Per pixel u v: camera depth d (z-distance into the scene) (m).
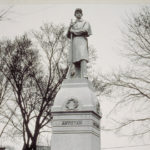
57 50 33.19
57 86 31.59
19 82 31.84
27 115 30.80
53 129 17.48
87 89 18.03
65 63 33.06
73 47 19.38
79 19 19.78
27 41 32.75
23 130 30.27
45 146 39.03
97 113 18.23
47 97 31.97
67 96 17.86
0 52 32.16
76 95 17.83
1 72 32.31
